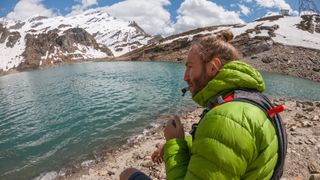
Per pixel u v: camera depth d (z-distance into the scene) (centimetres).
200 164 178
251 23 11631
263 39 8375
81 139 1742
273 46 7856
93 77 6106
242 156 173
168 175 206
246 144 173
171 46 12200
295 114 1576
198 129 188
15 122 2497
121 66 9250
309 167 845
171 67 7631
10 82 7450
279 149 195
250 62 7075
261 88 198
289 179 790
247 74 194
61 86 4934
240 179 183
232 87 193
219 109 183
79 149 1545
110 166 1182
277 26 9944
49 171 1275
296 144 1032
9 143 1833
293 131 1202
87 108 2783
